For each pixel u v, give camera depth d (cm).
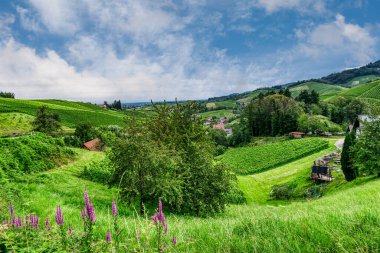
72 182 2681
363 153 3784
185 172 2556
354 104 14475
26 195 1664
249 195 5356
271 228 554
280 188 5081
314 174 5481
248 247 487
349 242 446
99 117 14300
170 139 2891
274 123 13012
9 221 606
